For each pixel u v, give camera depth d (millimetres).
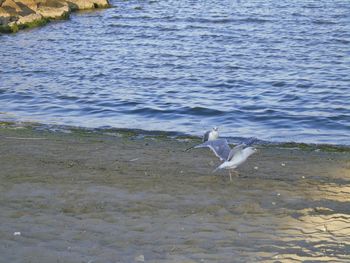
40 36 54875
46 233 14070
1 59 44781
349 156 21953
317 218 14922
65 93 34125
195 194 16578
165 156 21062
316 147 23500
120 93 34188
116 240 13750
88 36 55250
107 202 15914
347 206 15906
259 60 43594
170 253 13125
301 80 36969
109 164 19797
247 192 16797
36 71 40500
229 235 13984
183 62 43312
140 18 65500
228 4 74062
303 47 48375
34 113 29766
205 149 22109
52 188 16891
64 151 21500
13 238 13812
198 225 14523
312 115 29344
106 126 27141
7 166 19094
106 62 43688
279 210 15469
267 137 25672
